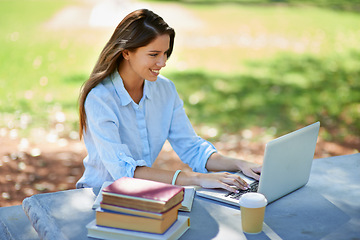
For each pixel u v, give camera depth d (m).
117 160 2.10
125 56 2.14
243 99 6.82
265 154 1.82
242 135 5.54
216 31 11.18
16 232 2.02
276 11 13.75
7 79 7.41
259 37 10.77
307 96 6.97
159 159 4.74
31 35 10.16
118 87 2.21
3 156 4.69
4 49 9.06
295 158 1.99
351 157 2.50
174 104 2.41
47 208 1.88
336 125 5.86
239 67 8.48
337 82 7.73
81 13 12.33
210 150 2.35
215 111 6.33
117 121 2.18
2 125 5.55
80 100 2.19
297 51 9.70
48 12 12.39
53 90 6.97
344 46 10.16
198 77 7.84
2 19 11.54
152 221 1.60
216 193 1.99
